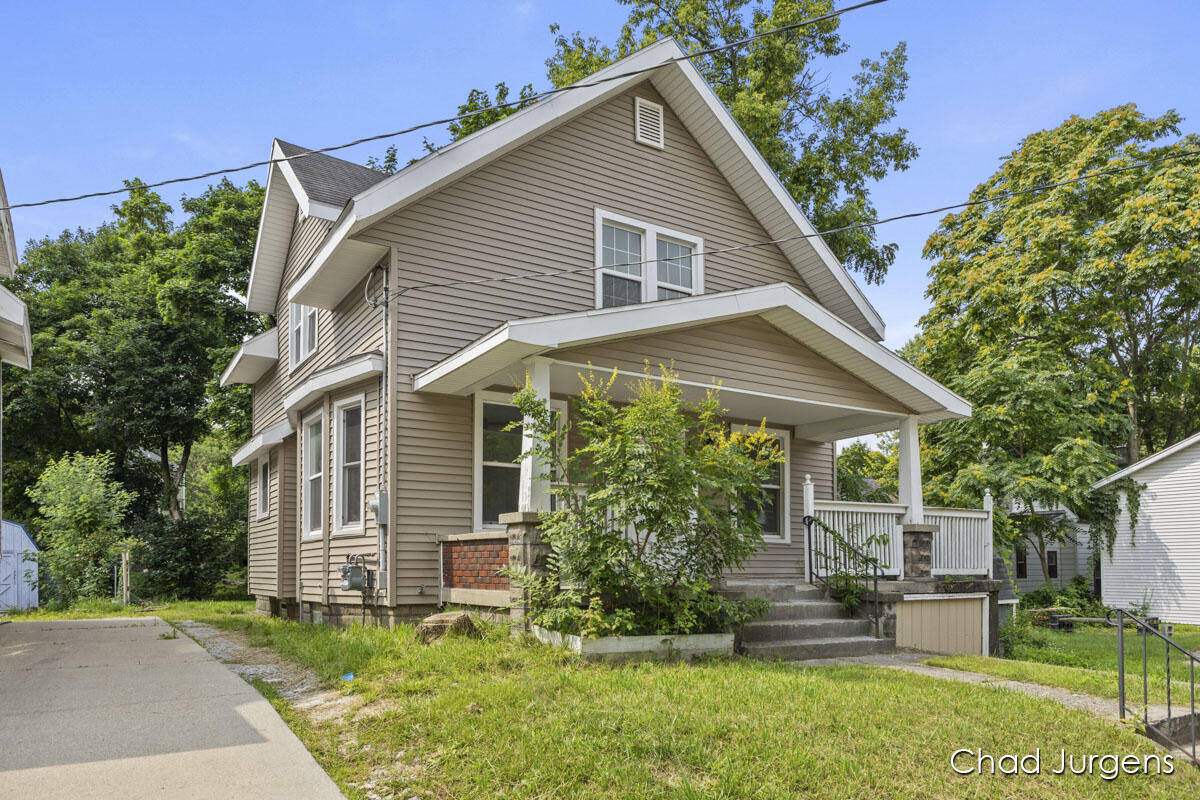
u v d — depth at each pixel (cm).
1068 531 2617
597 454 888
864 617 1129
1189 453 2445
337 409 1248
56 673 870
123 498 2272
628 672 759
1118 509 2586
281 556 1491
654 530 884
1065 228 2405
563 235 1275
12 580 2209
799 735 598
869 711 664
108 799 490
